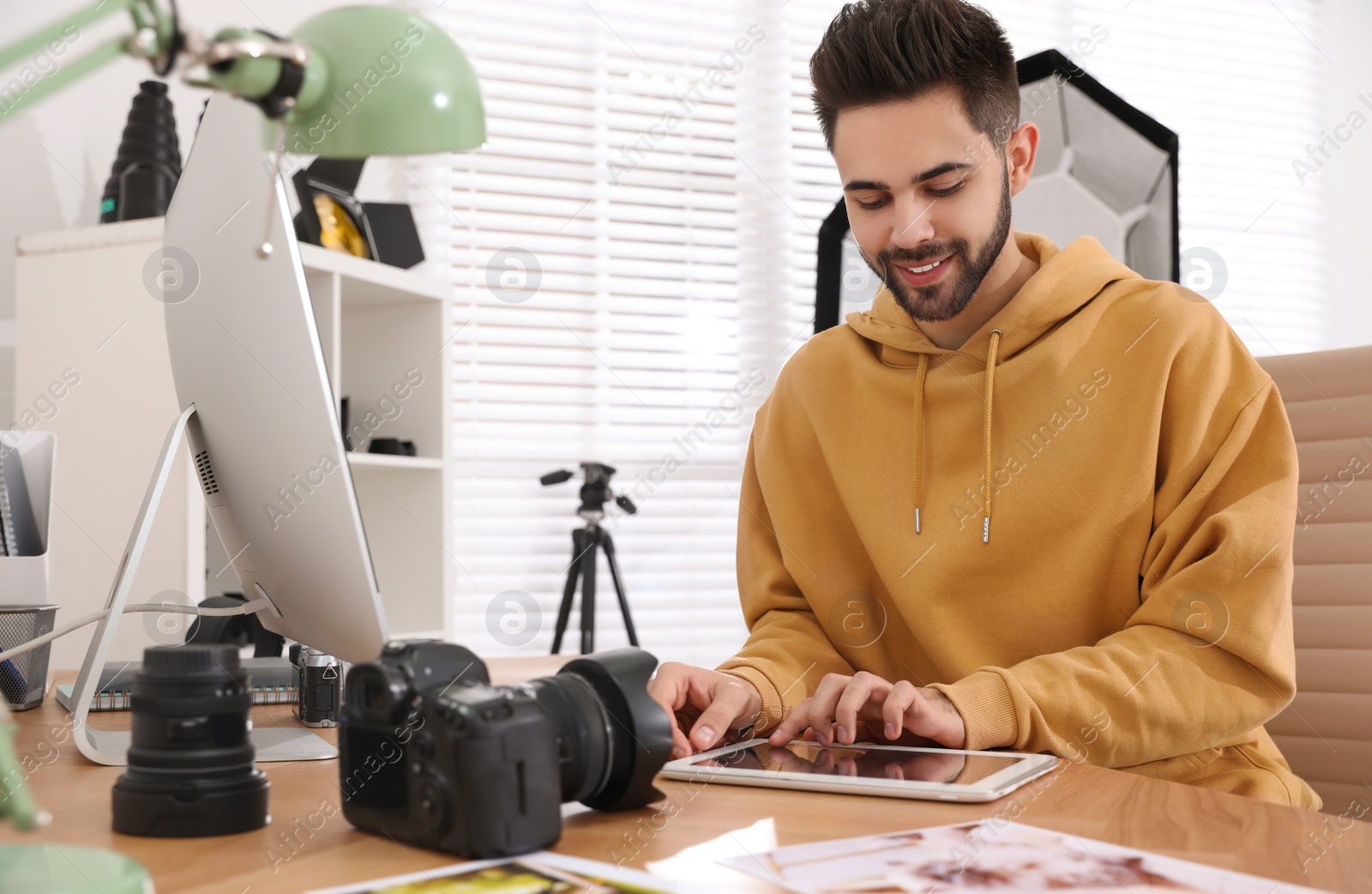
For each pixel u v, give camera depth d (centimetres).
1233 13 334
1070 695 83
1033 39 318
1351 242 337
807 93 315
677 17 306
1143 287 114
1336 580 126
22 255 200
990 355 112
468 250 287
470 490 290
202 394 72
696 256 306
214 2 246
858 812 56
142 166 207
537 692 52
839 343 129
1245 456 102
